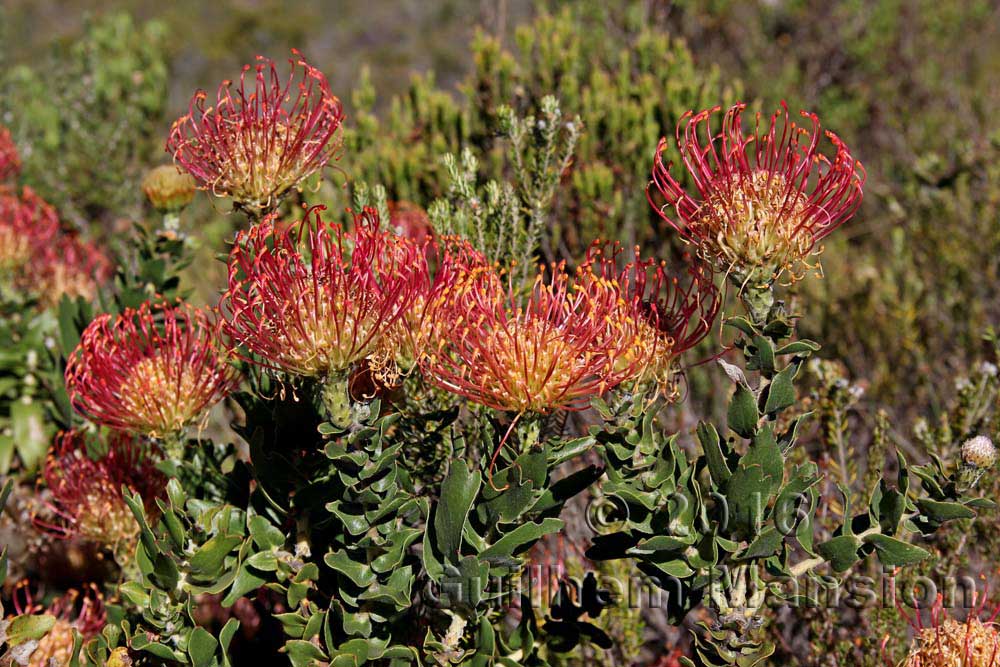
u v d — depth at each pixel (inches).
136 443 95.9
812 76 254.8
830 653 93.4
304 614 69.7
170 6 583.5
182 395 76.8
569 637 77.0
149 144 212.8
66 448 113.4
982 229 163.2
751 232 60.1
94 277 157.4
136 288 108.7
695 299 69.0
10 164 177.3
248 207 71.3
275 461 72.3
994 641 68.4
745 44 256.8
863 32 259.6
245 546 70.9
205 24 577.9
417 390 81.0
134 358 79.8
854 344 155.9
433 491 84.4
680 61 163.0
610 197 138.7
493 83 148.1
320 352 60.5
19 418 122.4
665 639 112.7
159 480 93.4
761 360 62.5
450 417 74.9
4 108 225.3
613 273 72.7
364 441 64.4
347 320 60.9
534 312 67.1
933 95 257.6
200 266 164.2
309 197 115.7
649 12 227.3
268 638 89.4
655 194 141.8
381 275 64.2
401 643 73.5
